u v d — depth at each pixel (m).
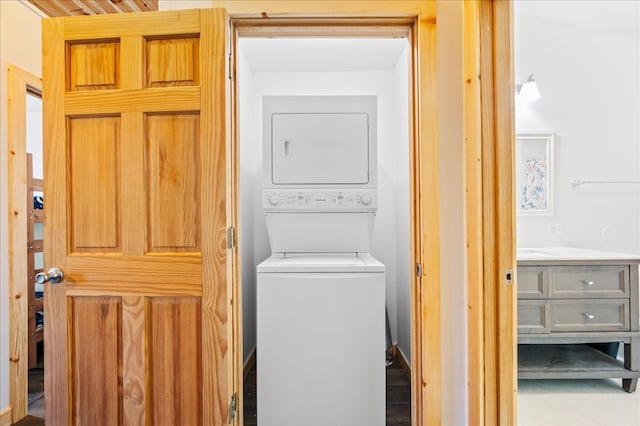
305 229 2.08
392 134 2.86
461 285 1.29
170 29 1.29
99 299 1.33
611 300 2.11
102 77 1.31
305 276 1.67
